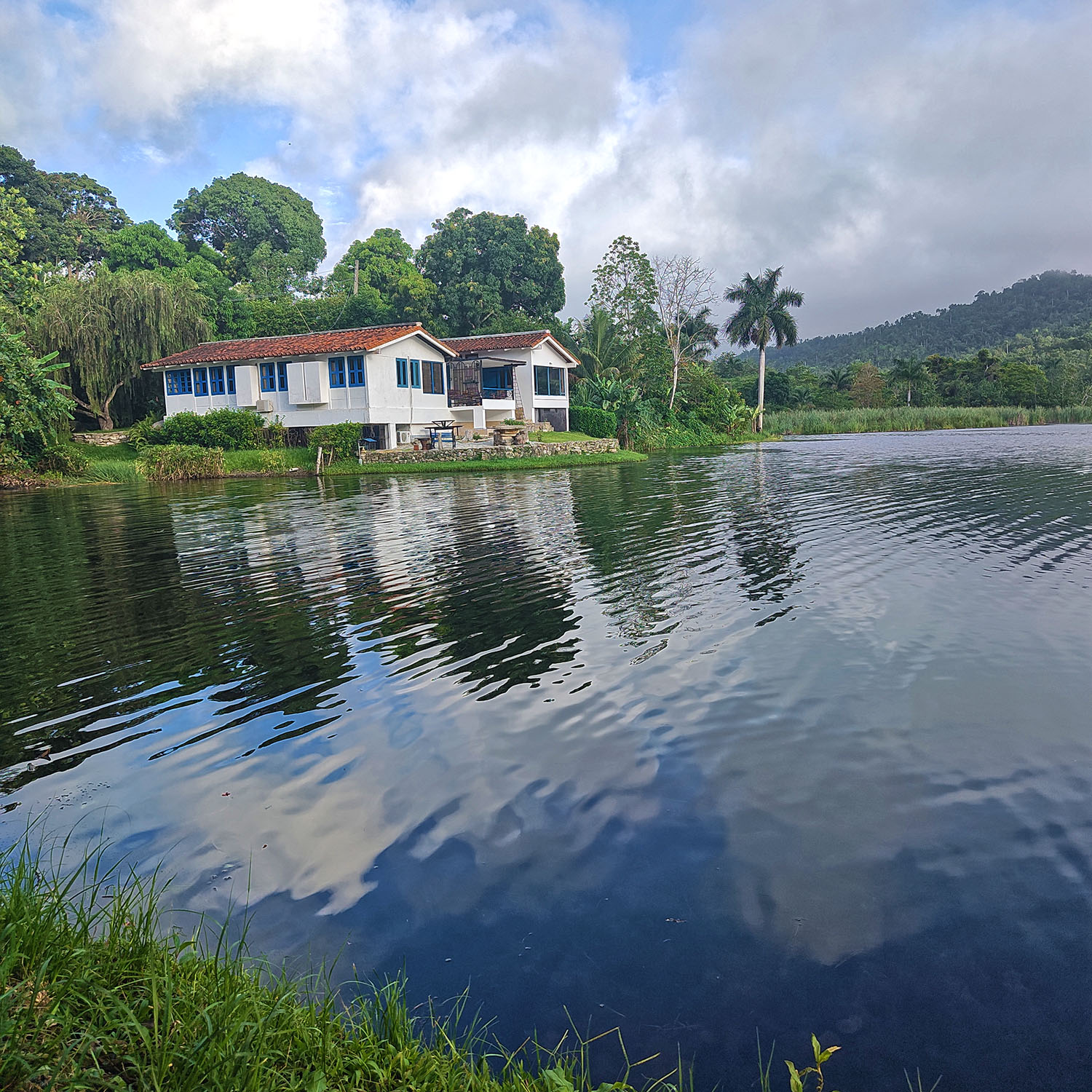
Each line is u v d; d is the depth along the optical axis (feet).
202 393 133.08
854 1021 10.47
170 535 55.83
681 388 211.41
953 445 151.23
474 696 22.45
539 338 148.05
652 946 12.03
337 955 11.83
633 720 20.53
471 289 232.53
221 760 18.80
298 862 14.39
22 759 19.19
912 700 21.61
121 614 33.09
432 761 18.43
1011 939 12.01
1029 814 15.62
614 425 160.04
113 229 257.34
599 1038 10.24
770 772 17.58
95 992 9.21
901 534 48.39
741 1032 10.30
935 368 351.25
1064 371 360.48
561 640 27.53
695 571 38.17
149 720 21.45
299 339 133.39
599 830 15.33
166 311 142.51
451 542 48.55
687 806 16.17
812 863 14.12
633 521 55.83
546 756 18.53
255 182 272.92
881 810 15.92
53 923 10.49
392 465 114.42
